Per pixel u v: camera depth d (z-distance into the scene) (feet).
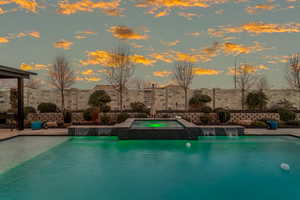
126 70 76.84
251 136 42.93
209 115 62.18
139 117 64.08
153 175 21.47
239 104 77.05
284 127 52.49
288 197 16.72
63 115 60.90
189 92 78.28
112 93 77.51
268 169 23.29
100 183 19.45
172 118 59.67
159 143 36.58
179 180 20.17
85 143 36.68
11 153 29.99
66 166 24.31
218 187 18.62
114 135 42.88
